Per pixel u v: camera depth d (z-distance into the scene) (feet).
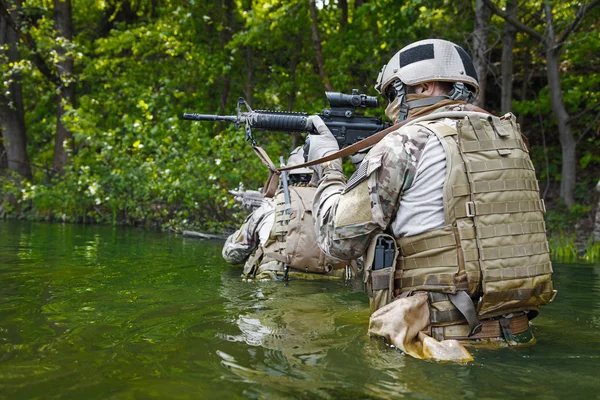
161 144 35.42
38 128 60.64
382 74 8.41
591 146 42.14
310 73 47.85
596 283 14.38
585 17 34.27
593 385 5.54
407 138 7.16
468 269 6.79
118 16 59.16
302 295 10.90
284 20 40.19
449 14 34.42
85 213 40.83
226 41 46.11
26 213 44.29
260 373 5.77
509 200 6.98
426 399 5.07
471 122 7.16
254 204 16.52
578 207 32.89
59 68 48.88
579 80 40.19
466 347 6.89
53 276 12.86
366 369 5.95
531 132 44.70
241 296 10.64
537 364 6.29
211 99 48.26
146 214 37.09
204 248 21.71
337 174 8.35
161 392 5.16
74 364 6.04
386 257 7.28
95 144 37.91
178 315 8.73
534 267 7.00
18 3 48.19
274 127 9.85
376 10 34.81
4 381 5.46
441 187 6.97
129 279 12.63
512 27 34.01
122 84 48.03
